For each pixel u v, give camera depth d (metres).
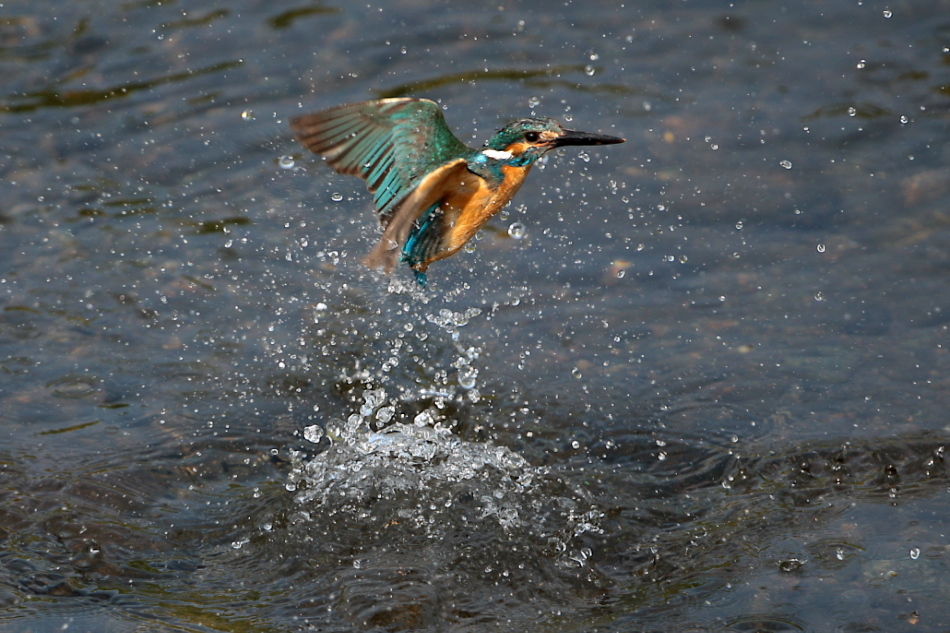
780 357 13.42
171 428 12.61
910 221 15.47
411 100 10.84
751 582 10.04
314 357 13.87
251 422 12.78
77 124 18.23
